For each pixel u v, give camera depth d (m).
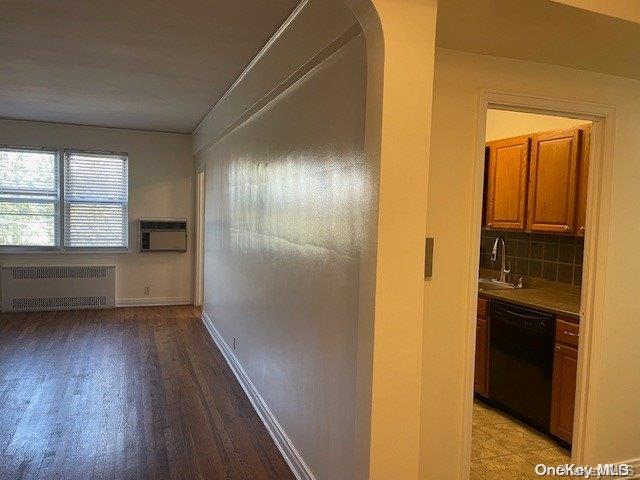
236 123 4.20
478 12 1.77
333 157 2.30
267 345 3.39
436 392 2.28
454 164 2.26
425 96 1.63
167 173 7.05
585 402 2.71
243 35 3.02
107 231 6.86
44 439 3.04
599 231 2.64
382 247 1.61
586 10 1.75
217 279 5.34
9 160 6.35
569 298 3.50
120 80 4.16
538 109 2.43
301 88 2.73
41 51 3.42
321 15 2.27
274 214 3.24
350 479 2.10
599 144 2.62
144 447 3.00
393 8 1.58
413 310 1.66
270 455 2.97
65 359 4.63
